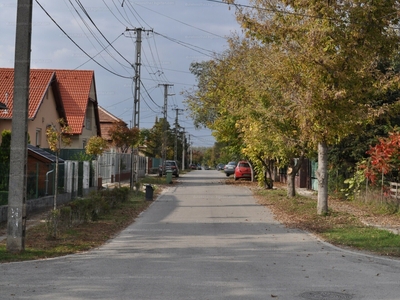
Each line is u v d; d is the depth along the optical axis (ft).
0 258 35.22
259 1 58.54
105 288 26.43
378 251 39.83
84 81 141.08
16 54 37.42
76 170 82.12
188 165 394.93
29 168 67.31
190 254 37.50
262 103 69.41
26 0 37.55
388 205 66.18
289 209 69.05
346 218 59.36
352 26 52.75
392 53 57.88
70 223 50.26
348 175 87.97
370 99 63.57
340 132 56.13
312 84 53.72
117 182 130.41
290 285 27.48
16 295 24.89
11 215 37.40
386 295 25.54
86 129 139.23
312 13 53.62
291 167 86.17
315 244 43.04
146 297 24.53
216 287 26.78
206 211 69.21
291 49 55.83
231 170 193.98
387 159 67.72
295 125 69.05
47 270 31.35
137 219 60.29
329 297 24.93
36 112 98.89
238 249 40.01
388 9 52.95
